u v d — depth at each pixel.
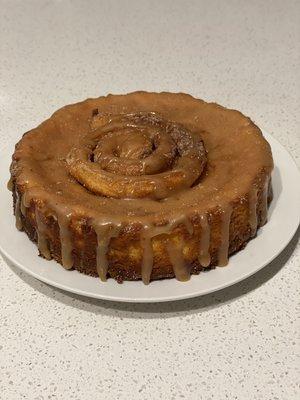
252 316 0.36
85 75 0.60
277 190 0.41
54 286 0.36
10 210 0.40
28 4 0.72
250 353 0.34
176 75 0.60
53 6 0.72
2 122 0.53
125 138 0.39
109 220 0.34
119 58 0.63
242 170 0.38
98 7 0.71
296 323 0.36
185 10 0.70
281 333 0.35
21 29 0.68
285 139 0.51
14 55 0.63
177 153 0.38
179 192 0.36
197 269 0.36
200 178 0.38
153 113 0.41
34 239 0.38
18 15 0.70
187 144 0.39
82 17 0.70
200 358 0.34
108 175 0.36
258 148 0.39
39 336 0.36
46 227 0.36
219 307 0.37
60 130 0.42
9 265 0.40
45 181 0.37
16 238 0.38
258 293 0.38
